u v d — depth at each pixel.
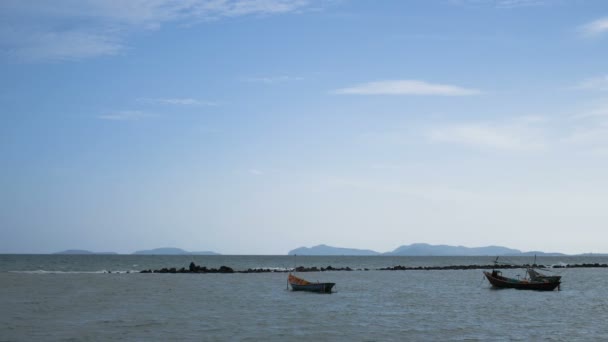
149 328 40.75
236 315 47.94
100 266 161.75
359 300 61.72
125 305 54.25
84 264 176.00
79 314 47.56
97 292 67.81
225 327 41.53
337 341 36.97
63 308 51.47
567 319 47.81
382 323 44.53
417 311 52.25
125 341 35.97
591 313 51.84
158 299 60.19
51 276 100.94
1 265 156.75
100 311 49.59
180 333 38.88
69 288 73.12
